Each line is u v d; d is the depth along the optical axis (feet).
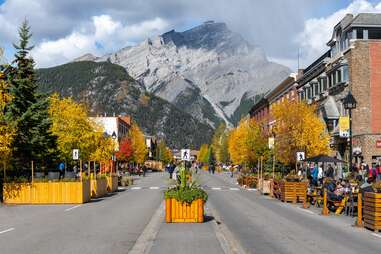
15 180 89.35
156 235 45.62
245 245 41.19
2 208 77.66
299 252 38.01
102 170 172.96
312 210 74.90
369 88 154.10
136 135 345.51
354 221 60.44
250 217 64.08
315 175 101.19
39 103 112.88
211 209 74.43
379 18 158.30
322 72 184.03
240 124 278.46
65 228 51.98
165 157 618.85
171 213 56.03
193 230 49.19
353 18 159.02
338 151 162.61
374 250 39.55
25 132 110.52
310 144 153.99
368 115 153.48
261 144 191.72
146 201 91.81
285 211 73.00
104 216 64.69
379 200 51.13
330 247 40.65
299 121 156.76
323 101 177.27
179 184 59.77
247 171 181.57
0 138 82.79
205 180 206.18
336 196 69.05
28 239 44.01
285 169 169.17
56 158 123.03
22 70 112.37
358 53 154.92
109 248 39.04
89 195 93.35
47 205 83.56
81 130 141.79
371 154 141.28
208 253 36.17
